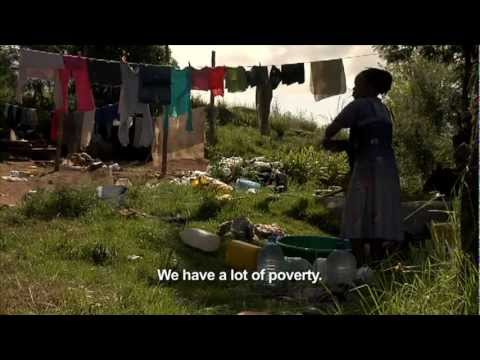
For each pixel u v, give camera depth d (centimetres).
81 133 1412
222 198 923
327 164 1295
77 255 609
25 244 639
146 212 854
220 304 498
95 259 606
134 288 503
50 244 634
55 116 1380
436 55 1202
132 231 709
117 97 1728
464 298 380
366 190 584
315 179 1279
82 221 759
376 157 584
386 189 581
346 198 602
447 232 520
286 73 983
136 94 1027
